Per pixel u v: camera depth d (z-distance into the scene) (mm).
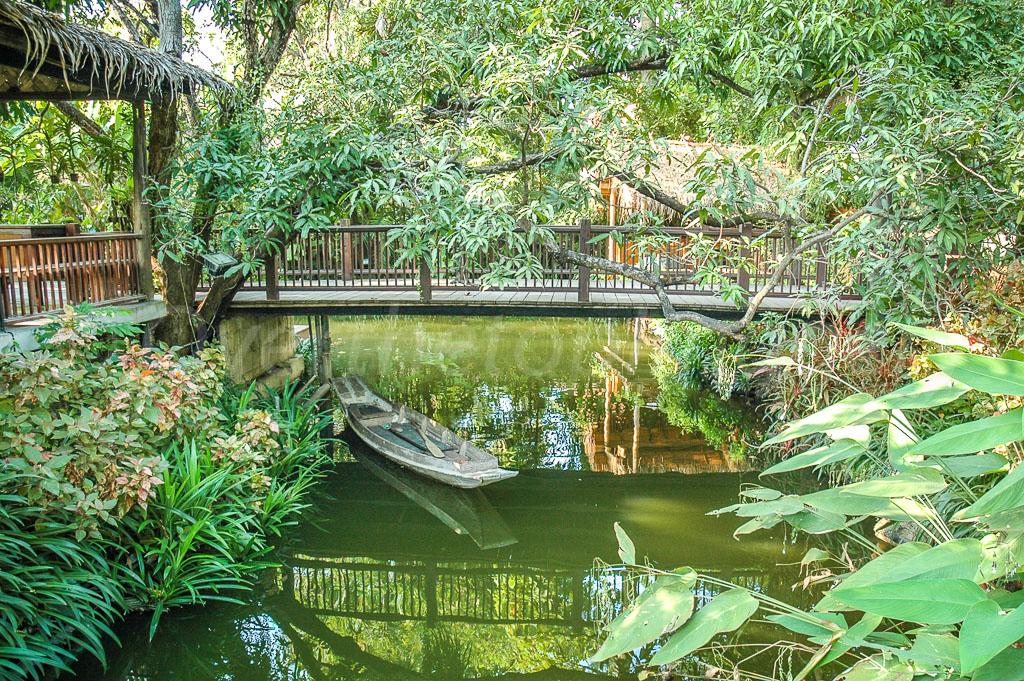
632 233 7965
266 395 8766
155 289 8648
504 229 6449
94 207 10594
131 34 8938
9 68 6117
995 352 5297
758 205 7516
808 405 7449
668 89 9344
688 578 3355
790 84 7910
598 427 9719
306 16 11859
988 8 7863
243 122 7953
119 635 4633
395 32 8461
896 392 3338
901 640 3082
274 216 7523
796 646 4191
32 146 9359
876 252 6762
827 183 6145
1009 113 5988
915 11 7566
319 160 7391
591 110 6945
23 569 3990
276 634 5172
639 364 13859
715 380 11250
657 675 4449
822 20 6855
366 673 4688
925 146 5805
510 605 5562
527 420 9984
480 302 8844
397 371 12977
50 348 5430
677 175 12312
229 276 8227
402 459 7688
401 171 7152
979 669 2287
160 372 5574
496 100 6867
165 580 4895
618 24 8375
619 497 7414
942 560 2625
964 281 6551
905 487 3025
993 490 2363
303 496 7285
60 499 4309
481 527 6848
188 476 5312
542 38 7422
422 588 5855
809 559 3889
